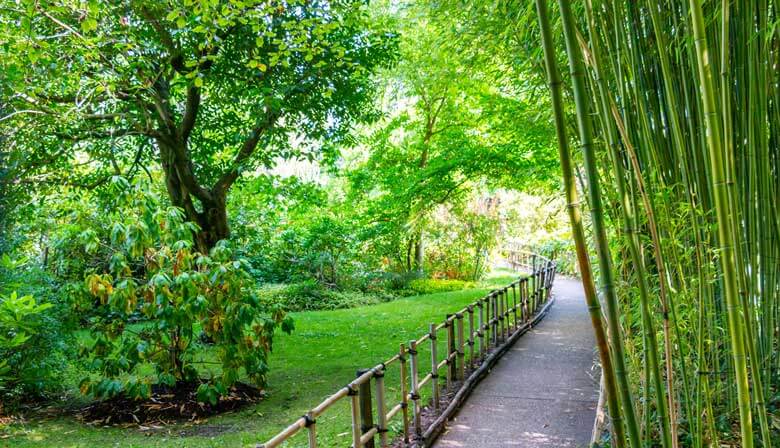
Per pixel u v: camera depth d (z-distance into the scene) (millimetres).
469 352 6164
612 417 1512
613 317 1521
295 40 5547
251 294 5086
